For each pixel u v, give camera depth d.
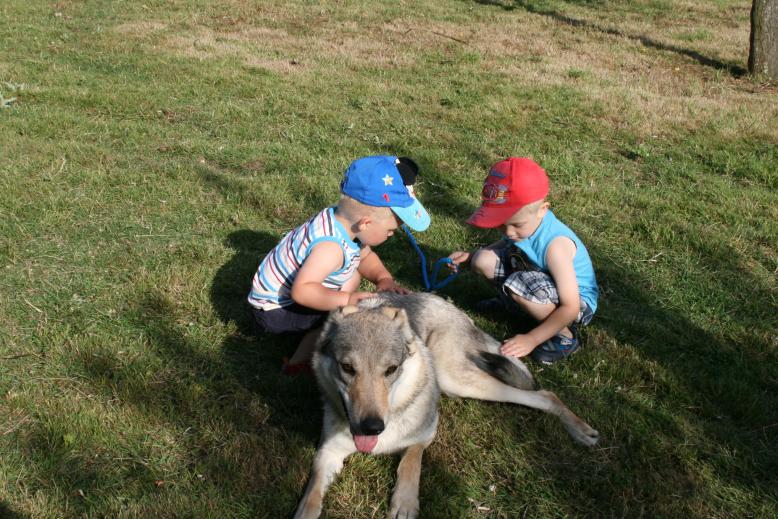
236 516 3.07
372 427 2.90
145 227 5.55
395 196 3.72
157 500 3.07
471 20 14.97
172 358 4.07
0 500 3.01
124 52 10.88
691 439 3.60
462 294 5.01
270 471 3.33
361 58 11.38
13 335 4.14
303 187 6.38
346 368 3.09
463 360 3.81
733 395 3.88
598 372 4.13
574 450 3.50
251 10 14.73
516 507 3.19
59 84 9.00
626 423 3.67
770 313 4.79
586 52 12.59
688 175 7.10
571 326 4.22
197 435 3.49
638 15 16.50
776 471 3.41
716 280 5.20
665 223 5.96
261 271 4.04
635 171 7.29
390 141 7.72
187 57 10.72
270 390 3.87
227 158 7.04
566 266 4.04
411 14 15.20
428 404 3.38
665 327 4.61
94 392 3.74
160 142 7.33
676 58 12.47
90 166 6.49
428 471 3.39
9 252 4.94
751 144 8.03
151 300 4.57
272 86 9.48
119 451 3.36
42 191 5.86
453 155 7.44
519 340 4.00
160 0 15.20
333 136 7.82
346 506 3.17
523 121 8.56
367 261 4.52
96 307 4.48
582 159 7.52
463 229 5.90
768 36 10.95
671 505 3.18
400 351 3.17
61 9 13.99
